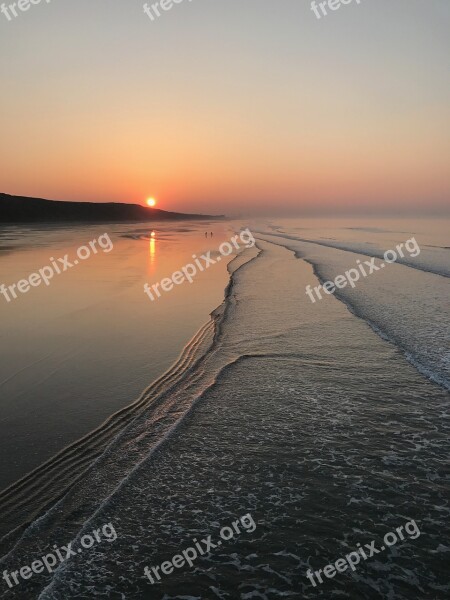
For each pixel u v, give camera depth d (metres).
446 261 26.47
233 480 5.34
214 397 7.61
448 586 3.81
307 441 6.21
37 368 8.54
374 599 3.70
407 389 7.80
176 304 14.31
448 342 10.22
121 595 3.78
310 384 8.12
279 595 3.77
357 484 5.23
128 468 5.55
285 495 5.05
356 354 9.59
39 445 5.91
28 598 3.76
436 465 5.57
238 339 10.71
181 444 6.14
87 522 4.60
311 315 12.94
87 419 6.63
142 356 9.37
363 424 6.64
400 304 14.25
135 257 28.67
